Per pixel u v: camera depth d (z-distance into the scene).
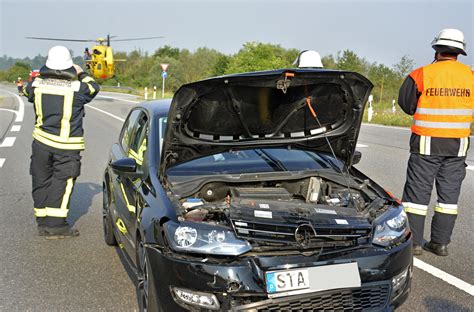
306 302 3.28
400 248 3.58
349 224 3.52
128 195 4.69
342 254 3.40
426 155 5.28
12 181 9.33
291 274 3.25
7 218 7.00
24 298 4.47
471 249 5.62
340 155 4.75
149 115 5.08
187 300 3.26
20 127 18.30
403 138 14.97
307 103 4.16
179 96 3.78
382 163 10.67
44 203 6.14
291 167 4.56
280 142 4.46
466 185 8.59
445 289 4.57
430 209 7.22
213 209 3.66
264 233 3.37
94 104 32.62
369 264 3.41
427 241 5.91
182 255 3.35
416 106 5.41
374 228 3.59
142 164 4.53
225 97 3.95
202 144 4.21
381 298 3.47
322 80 3.97
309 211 3.66
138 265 4.13
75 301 4.40
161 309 3.41
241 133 4.31
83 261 5.38
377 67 40.75
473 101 5.24
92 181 9.27
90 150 12.84
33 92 6.11
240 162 4.57
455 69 5.20
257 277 3.21
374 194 4.25
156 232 3.54
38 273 5.05
